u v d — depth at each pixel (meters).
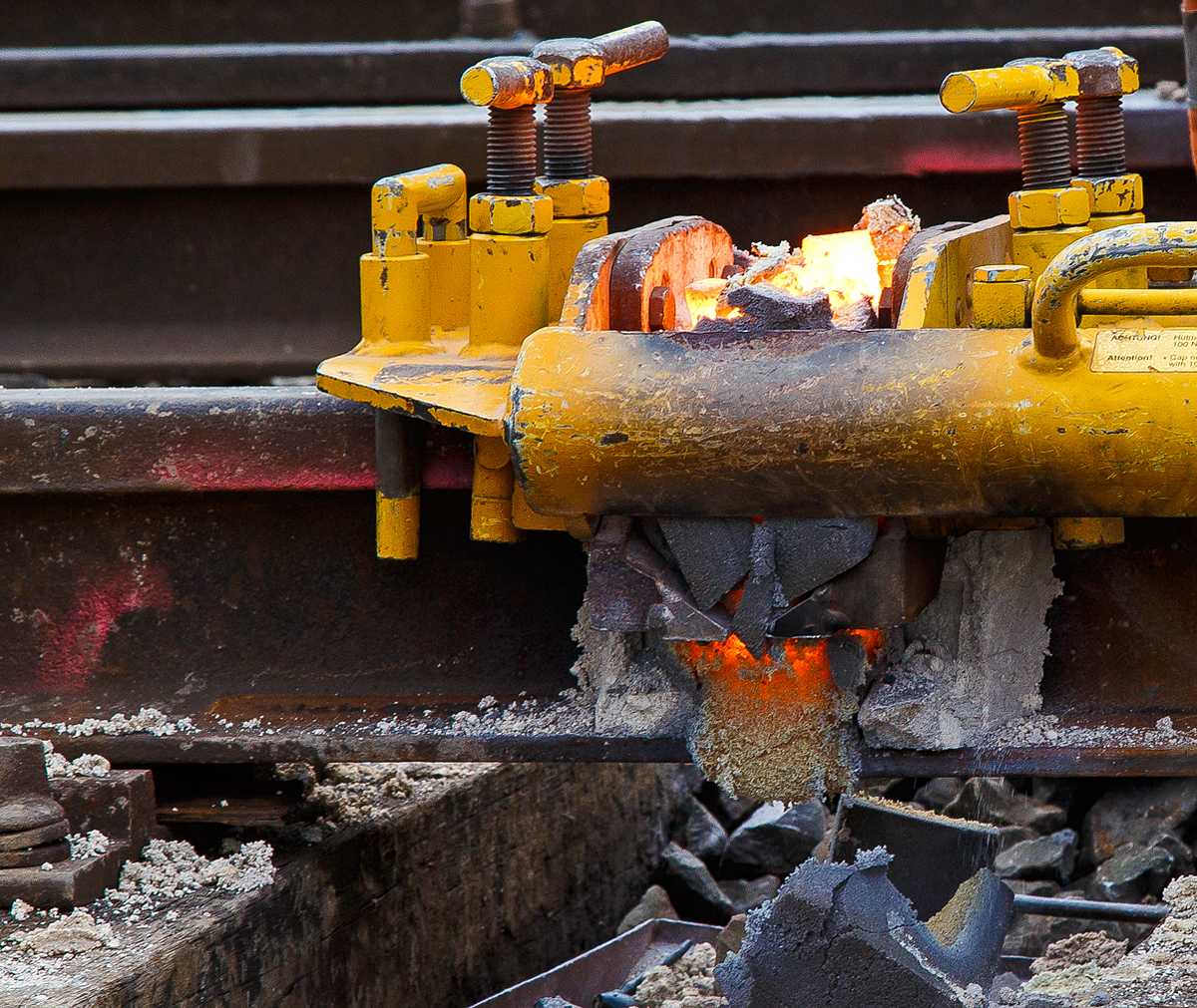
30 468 10.66
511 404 8.77
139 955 8.88
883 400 8.39
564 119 10.20
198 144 22.91
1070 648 9.98
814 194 22.05
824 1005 8.27
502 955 12.85
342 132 22.75
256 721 10.46
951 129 21.48
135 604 10.93
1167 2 25.47
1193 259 7.73
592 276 9.38
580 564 10.49
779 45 23.95
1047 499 8.44
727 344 8.67
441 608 10.67
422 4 26.56
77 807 9.93
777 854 14.49
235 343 23.75
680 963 11.73
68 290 23.83
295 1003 10.18
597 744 9.91
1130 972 8.87
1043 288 8.05
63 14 26.94
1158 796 13.06
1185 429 8.17
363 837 10.97
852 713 9.40
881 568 8.71
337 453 10.48
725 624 8.85
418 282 10.13
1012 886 12.91
